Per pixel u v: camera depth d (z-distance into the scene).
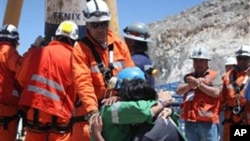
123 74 4.80
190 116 8.73
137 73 4.73
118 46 5.52
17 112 6.91
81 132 5.44
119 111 4.40
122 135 4.48
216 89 8.56
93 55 5.27
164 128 4.29
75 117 5.52
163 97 4.52
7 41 6.79
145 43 6.19
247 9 74.50
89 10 5.23
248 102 8.28
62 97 5.83
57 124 5.84
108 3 7.16
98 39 5.28
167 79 63.78
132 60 5.94
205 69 8.72
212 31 71.88
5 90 6.77
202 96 8.66
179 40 74.25
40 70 5.83
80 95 5.09
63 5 6.80
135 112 4.33
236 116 8.34
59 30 5.98
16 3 8.52
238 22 70.38
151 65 6.09
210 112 8.62
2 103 6.76
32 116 5.89
